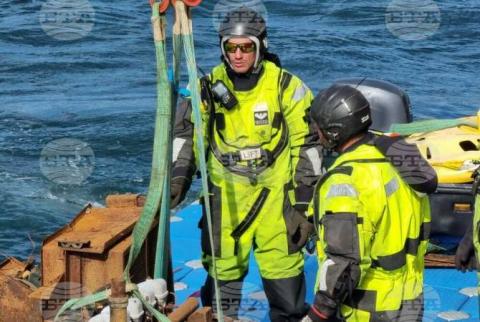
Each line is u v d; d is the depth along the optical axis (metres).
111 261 6.90
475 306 9.17
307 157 7.70
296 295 8.01
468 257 7.68
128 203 7.74
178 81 6.73
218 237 7.91
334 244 6.34
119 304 6.14
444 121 7.73
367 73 24.64
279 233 7.86
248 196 7.85
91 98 22.67
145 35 28.30
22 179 17.06
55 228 15.18
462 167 10.17
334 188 6.44
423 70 24.97
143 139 19.39
